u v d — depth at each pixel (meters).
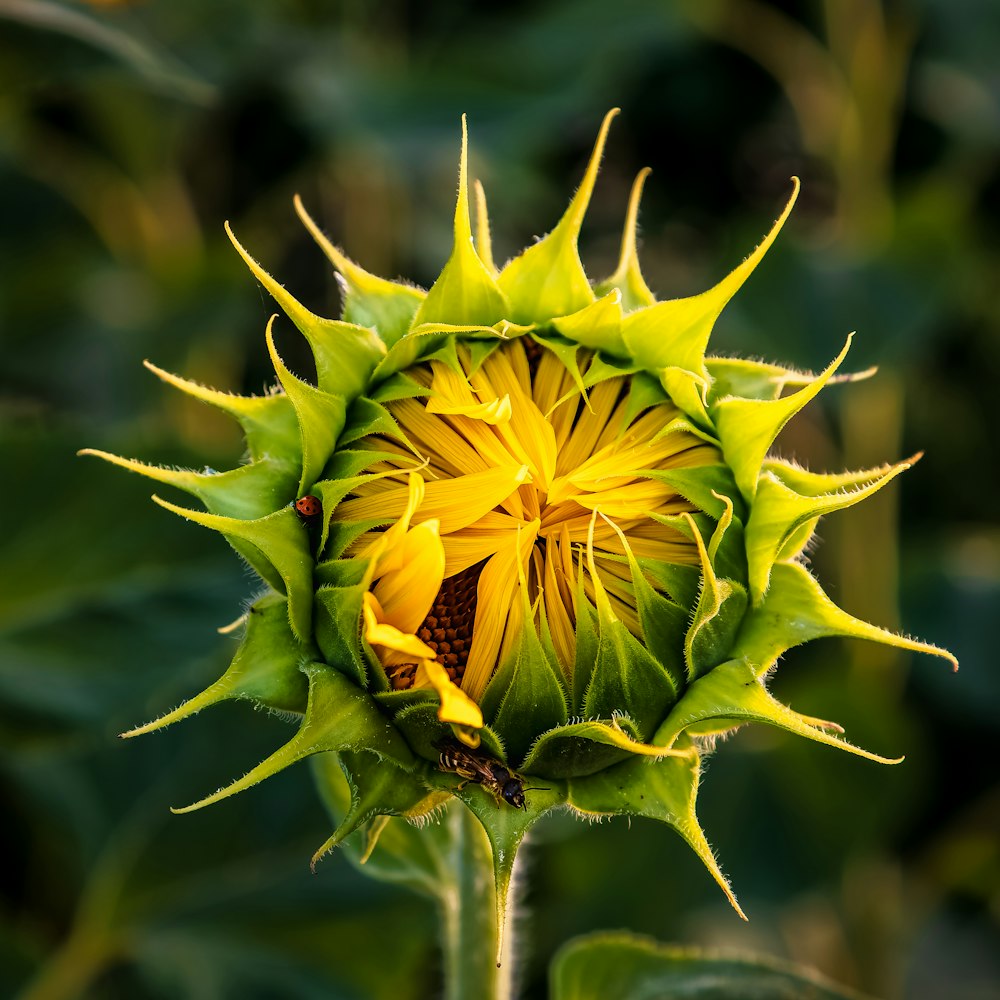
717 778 7.27
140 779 6.34
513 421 4.38
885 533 7.67
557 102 7.77
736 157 8.91
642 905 6.87
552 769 4.17
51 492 5.78
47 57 6.54
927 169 8.99
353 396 4.39
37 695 5.70
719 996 5.33
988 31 8.48
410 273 8.23
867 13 8.06
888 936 7.55
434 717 4.07
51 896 6.54
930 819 7.83
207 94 6.37
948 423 8.66
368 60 8.06
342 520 4.25
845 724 7.27
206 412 7.67
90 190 7.93
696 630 4.11
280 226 8.36
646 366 4.46
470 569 4.34
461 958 4.84
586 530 4.33
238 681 4.13
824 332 7.68
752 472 4.32
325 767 4.91
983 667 7.83
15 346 7.54
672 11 8.14
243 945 6.32
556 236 4.48
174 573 5.85
